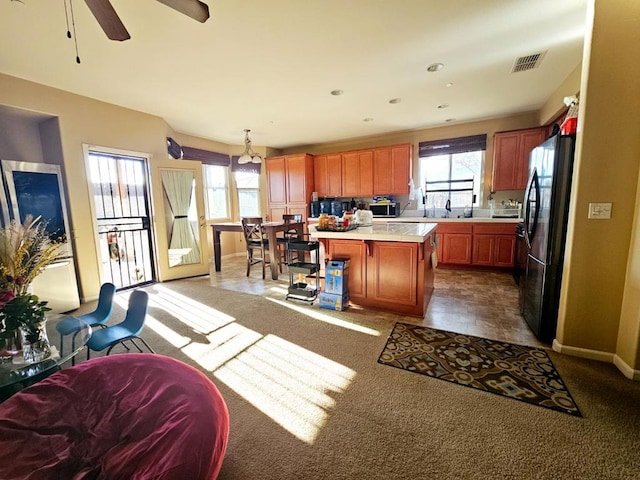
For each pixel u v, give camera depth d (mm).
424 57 2766
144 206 4492
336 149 6441
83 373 1377
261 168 6742
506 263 4637
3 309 1427
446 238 5000
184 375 1381
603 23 1878
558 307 2330
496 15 2168
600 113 1949
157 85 3266
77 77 3029
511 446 1403
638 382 1862
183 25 2176
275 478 1271
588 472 1263
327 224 3320
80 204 3566
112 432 1077
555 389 1810
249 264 4875
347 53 2664
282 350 2375
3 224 2814
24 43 2367
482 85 3465
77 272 3584
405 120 4867
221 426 1123
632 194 1938
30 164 2980
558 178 2215
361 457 1369
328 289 3268
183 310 3299
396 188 5598
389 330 2689
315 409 1700
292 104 3971
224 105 3957
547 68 3039
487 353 2256
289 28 2260
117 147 3900
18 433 1051
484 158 5094
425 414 1632
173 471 905
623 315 2000
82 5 1921
